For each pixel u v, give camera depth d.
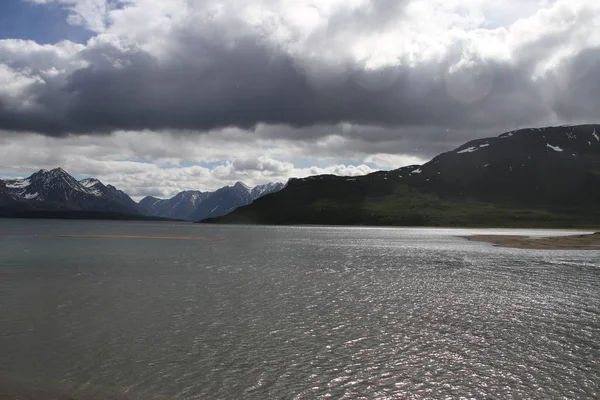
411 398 21.41
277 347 28.56
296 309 39.25
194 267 69.38
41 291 46.78
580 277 59.53
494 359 26.59
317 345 29.00
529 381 23.44
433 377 23.91
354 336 31.05
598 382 23.34
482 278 58.53
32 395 21.31
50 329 32.22
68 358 26.30
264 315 36.91
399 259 85.00
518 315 37.31
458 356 27.09
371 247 119.12
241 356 26.84
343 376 23.94
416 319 35.88
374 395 21.66
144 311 38.03
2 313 36.88
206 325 33.66
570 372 24.67
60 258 80.81
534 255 93.44
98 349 27.94
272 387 22.45
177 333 31.47
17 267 66.81
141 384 22.69
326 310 38.91
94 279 55.56
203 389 22.19
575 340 30.30
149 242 134.50
